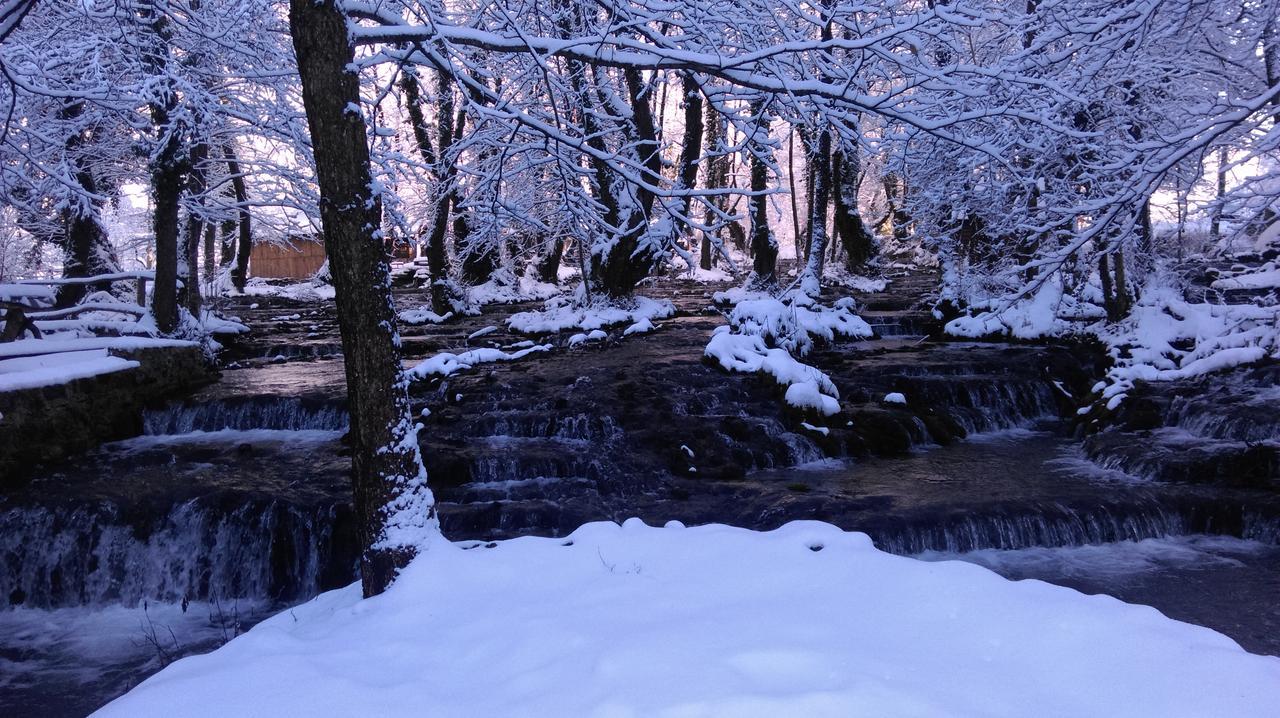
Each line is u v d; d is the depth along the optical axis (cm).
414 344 2155
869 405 1512
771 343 1805
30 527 1016
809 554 529
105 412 1368
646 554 555
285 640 451
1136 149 926
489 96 739
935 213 2058
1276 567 923
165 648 877
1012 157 1075
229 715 364
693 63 699
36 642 895
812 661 372
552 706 349
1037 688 347
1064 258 996
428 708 363
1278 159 1010
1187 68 1154
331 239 570
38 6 1234
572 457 1203
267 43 1269
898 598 446
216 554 1005
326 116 556
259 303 3481
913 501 1055
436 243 2755
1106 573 923
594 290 2505
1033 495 1077
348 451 1281
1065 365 1733
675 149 3816
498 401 1491
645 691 351
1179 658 364
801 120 848
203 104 1352
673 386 1547
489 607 480
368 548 579
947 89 844
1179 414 1346
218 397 1522
